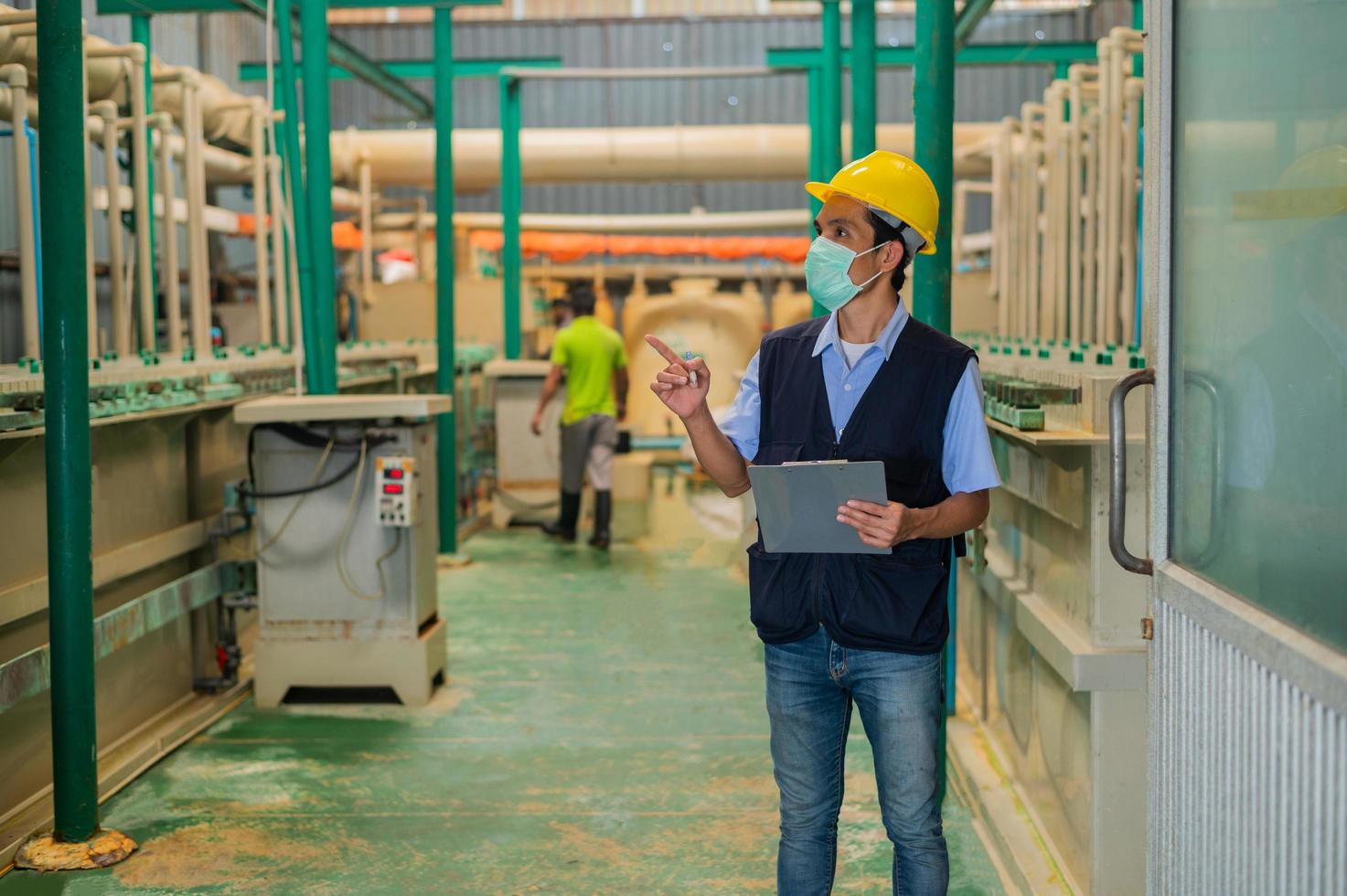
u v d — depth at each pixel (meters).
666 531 8.45
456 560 7.24
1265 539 1.65
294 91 5.05
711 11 17.58
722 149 10.09
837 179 2.20
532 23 17.22
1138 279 5.07
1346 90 1.45
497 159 10.14
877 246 2.16
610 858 3.20
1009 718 3.72
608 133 10.20
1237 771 1.67
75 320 3.05
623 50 17.28
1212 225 1.84
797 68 8.59
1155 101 2.02
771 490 2.04
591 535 8.29
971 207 16.38
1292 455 1.57
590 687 4.79
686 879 3.07
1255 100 1.69
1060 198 6.07
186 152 6.05
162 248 5.84
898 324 2.21
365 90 17.03
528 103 17.34
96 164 9.56
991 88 16.77
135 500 4.28
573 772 3.84
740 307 12.23
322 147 5.02
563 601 6.32
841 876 3.07
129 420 3.95
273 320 8.38
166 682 4.46
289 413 4.35
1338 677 1.34
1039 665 3.30
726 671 5.00
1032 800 3.37
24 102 4.49
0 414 3.16
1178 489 1.99
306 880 3.07
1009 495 3.78
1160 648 2.00
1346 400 1.43
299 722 4.36
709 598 6.37
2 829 3.34
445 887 3.03
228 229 8.56
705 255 13.57
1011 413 2.83
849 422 2.19
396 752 4.04
